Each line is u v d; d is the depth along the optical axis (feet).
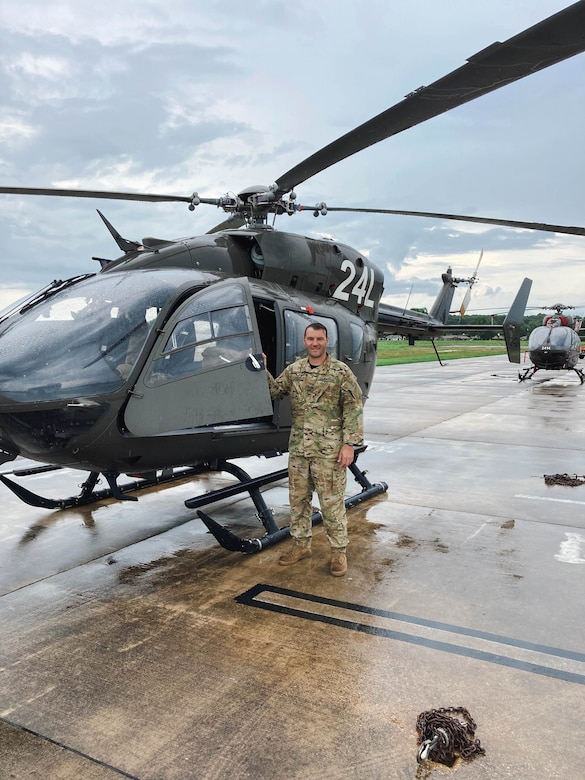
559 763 7.11
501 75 9.51
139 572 13.25
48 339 11.83
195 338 12.09
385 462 24.13
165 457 12.75
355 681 8.84
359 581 12.51
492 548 14.37
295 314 15.44
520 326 29.12
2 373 11.29
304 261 16.85
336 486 12.69
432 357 123.03
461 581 12.45
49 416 10.96
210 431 13.03
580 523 16.24
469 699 8.38
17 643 10.13
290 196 17.65
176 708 8.24
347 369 12.57
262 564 13.57
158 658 9.57
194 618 10.96
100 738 7.64
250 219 17.90
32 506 17.72
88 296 12.76
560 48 8.59
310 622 10.72
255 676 9.00
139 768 7.10
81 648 9.93
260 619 10.88
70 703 8.39
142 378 11.36
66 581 12.78
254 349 12.67
